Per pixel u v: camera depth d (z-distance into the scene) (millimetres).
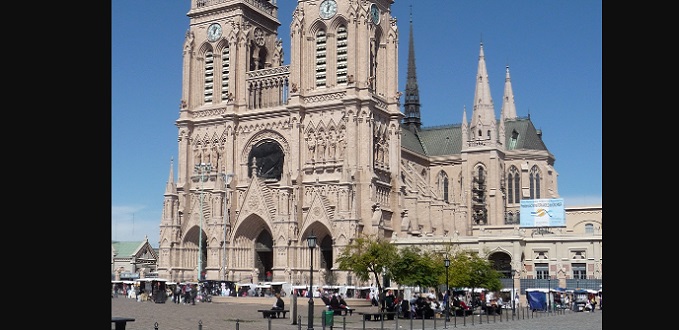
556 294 102000
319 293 115938
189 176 145125
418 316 75188
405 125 195500
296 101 135750
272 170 138500
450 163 177125
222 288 117688
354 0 134750
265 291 117875
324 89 136000
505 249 118125
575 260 115375
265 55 151875
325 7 137625
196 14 149375
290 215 129500
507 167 171875
